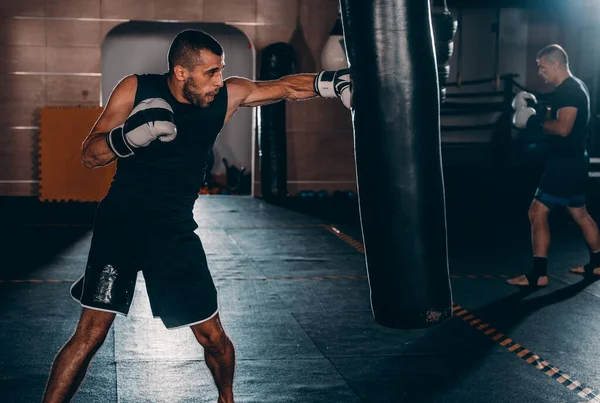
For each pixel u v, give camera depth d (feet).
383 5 8.66
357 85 8.96
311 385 11.93
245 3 37.11
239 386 11.81
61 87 36.14
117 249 9.30
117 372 12.34
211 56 8.85
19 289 18.22
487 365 12.97
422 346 14.01
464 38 42.91
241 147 40.01
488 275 20.33
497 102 42.91
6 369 12.40
